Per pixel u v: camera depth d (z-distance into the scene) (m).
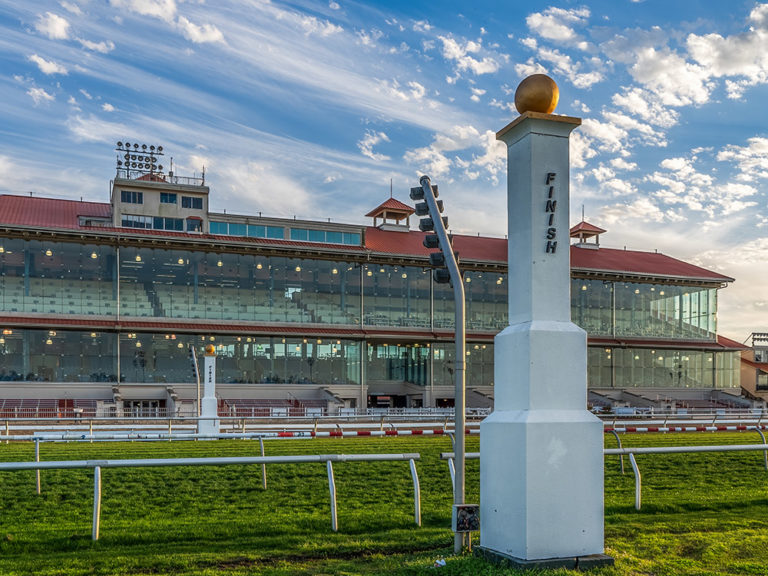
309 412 43.28
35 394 46.78
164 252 51.19
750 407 64.25
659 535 9.90
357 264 56.12
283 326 53.38
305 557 8.80
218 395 51.09
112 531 9.96
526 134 8.31
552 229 8.23
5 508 11.71
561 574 7.33
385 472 16.02
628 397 62.75
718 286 68.25
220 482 14.23
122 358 49.25
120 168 55.50
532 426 7.77
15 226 46.41
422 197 9.48
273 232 54.50
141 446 22.72
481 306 59.88
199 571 8.02
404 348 59.53
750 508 12.80
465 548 8.69
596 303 63.69
